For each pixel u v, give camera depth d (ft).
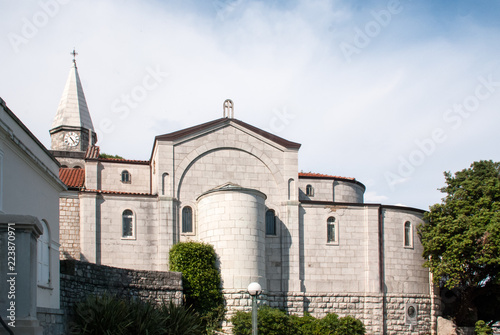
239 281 116.06
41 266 74.02
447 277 139.33
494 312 145.69
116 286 96.68
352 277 131.75
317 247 131.34
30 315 48.34
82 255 119.24
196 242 119.34
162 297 98.07
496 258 127.13
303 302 127.34
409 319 134.10
